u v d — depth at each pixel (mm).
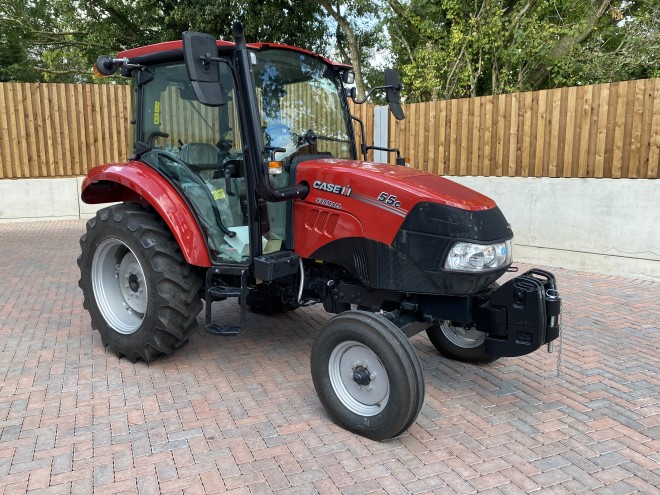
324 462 3070
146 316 4156
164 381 4086
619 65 10070
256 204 3783
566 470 3016
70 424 3441
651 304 5930
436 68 12172
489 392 3961
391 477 2938
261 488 2830
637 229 6797
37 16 19641
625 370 4324
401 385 3098
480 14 11125
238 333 3869
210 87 3191
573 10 11391
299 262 3951
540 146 7570
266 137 3861
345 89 4605
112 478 2900
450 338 4469
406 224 3393
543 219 7570
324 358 3451
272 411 3654
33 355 4555
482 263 3312
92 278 4590
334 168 3721
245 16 15609
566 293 6348
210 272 4008
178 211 4035
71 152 11648
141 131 4457
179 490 2807
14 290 6562
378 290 3787
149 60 4238
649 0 10344
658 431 3428
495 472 2992
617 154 6867
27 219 11516
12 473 2934
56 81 22766
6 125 11109
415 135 8977
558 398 3865
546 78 12352
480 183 8172
